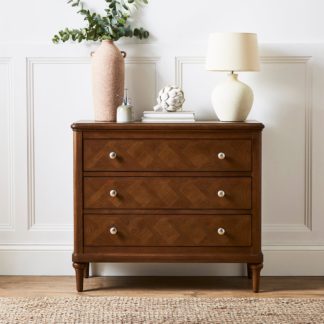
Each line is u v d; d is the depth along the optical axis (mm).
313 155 5203
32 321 4355
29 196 5246
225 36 4852
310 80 5184
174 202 4781
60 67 5207
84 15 5203
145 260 4797
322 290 4895
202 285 5012
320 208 5223
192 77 5207
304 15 5180
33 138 5238
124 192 4781
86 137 4766
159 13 5199
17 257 5238
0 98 5223
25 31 5199
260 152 4766
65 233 5254
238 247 4805
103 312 4488
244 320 4363
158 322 4344
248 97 4910
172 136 4758
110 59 4977
